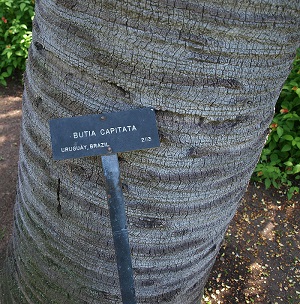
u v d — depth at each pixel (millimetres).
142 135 1146
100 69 1115
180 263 1570
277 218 3133
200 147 1215
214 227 1527
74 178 1317
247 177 1446
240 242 2906
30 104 1356
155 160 1219
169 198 1311
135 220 1360
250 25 1020
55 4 1114
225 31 1019
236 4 984
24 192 1604
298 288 2648
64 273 1631
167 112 1151
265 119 1305
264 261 2795
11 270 2064
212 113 1161
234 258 2785
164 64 1067
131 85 1115
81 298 1667
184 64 1065
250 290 2600
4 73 4066
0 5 3994
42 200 1476
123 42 1055
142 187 1276
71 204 1387
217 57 1061
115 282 1562
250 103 1188
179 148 1200
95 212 1362
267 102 1241
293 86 3268
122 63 1087
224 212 1489
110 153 1134
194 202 1352
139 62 1073
